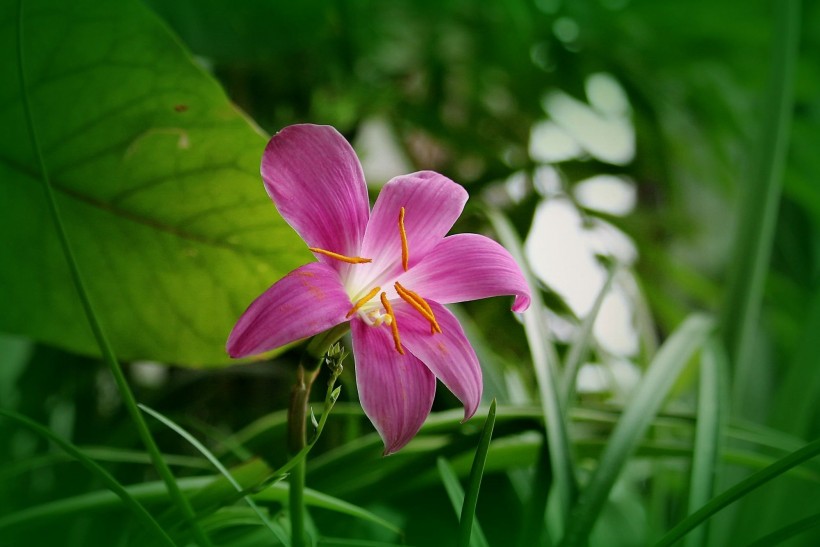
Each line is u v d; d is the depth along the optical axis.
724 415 0.40
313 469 0.38
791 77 0.55
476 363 0.31
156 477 0.57
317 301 0.29
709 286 0.74
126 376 0.65
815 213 0.83
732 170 0.85
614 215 0.73
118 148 0.37
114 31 0.35
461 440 0.39
